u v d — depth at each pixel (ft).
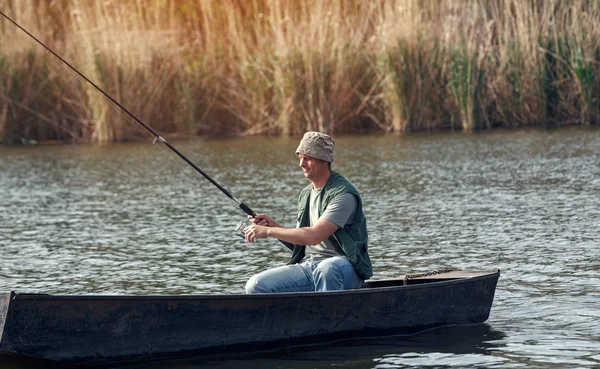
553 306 40.27
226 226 60.90
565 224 57.62
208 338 33.91
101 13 123.03
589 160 85.76
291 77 119.14
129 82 120.47
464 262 48.65
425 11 120.26
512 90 121.08
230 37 123.13
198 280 46.47
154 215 65.98
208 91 122.83
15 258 52.60
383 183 76.54
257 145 108.58
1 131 120.67
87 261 51.42
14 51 121.70
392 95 118.93
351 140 110.32
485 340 35.88
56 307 31.60
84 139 121.49
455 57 118.42
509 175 78.59
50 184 83.05
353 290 35.73
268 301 34.50
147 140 120.47
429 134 114.42
